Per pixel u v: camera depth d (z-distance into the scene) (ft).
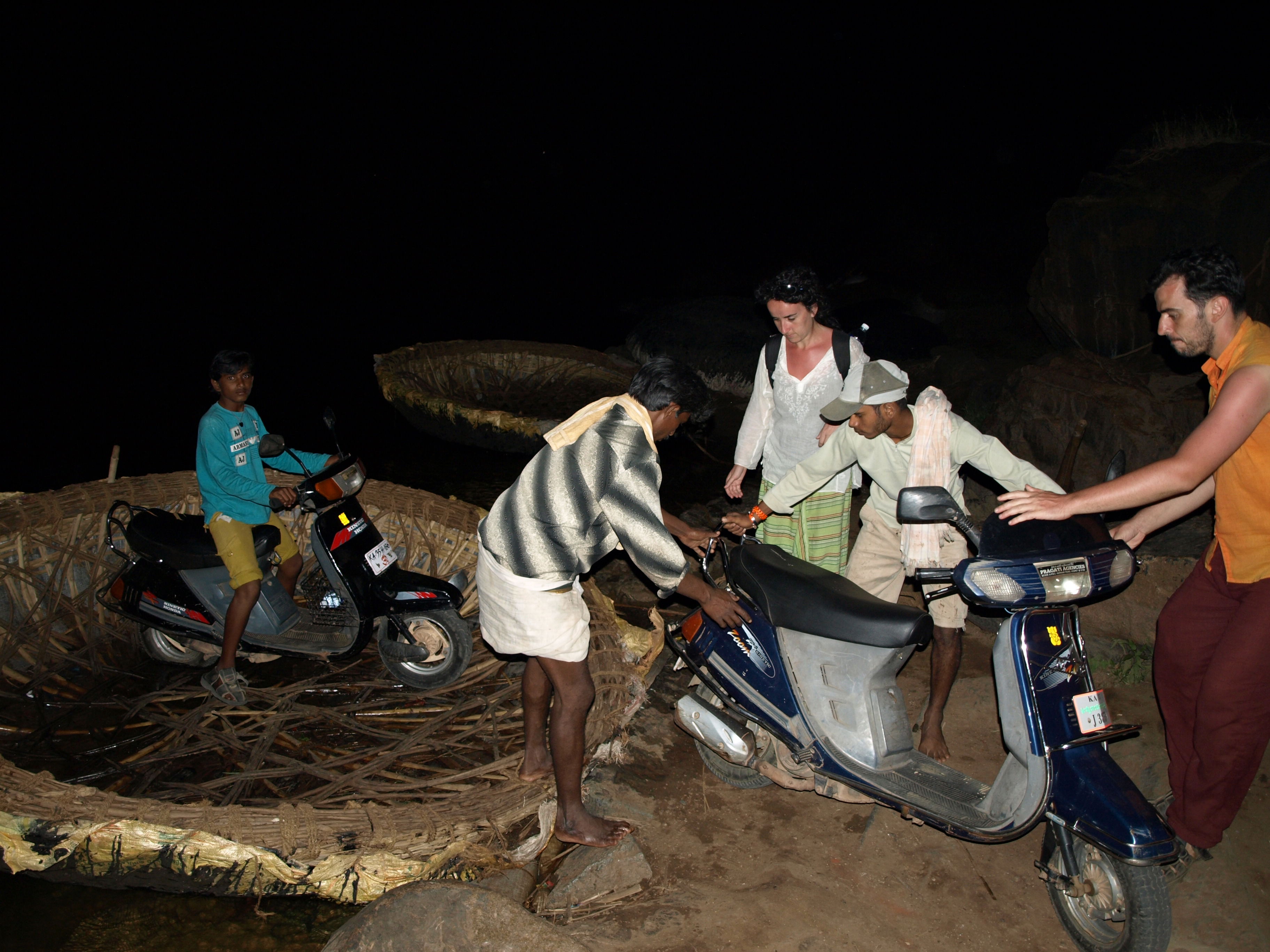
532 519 8.82
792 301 11.02
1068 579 8.53
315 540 12.87
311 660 14.17
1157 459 15.58
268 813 9.12
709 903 9.25
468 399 28.17
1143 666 12.84
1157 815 8.06
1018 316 33.65
